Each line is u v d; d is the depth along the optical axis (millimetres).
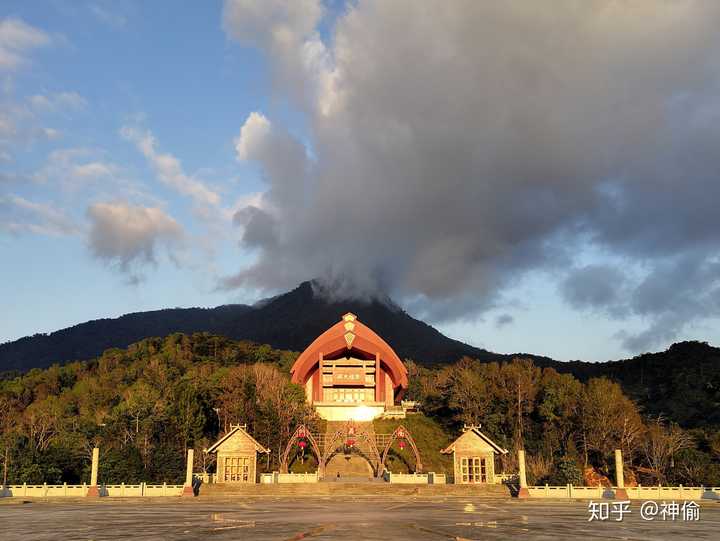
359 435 76000
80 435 77438
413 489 61031
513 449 83875
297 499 56406
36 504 52031
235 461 65000
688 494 57375
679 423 108125
